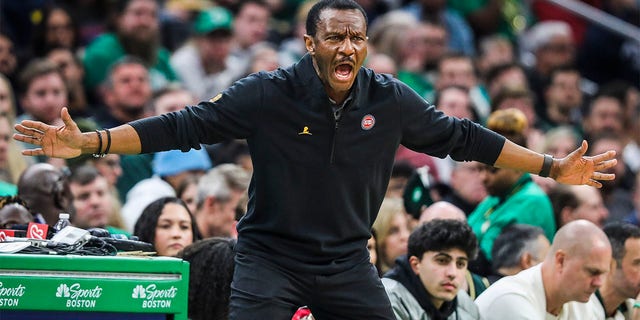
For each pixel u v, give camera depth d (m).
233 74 27.45
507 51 31.78
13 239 12.40
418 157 24.08
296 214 12.37
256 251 12.48
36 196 16.45
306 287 12.43
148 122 12.16
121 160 22.05
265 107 12.27
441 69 28.39
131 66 23.98
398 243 18.19
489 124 20.19
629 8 35.00
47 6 26.70
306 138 12.29
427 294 15.62
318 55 12.17
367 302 12.52
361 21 12.20
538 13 35.62
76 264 11.41
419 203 18.36
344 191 12.41
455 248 15.43
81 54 26.89
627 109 30.23
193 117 12.26
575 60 34.50
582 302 16.11
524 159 13.02
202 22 28.44
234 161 22.30
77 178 18.34
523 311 15.88
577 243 15.92
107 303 11.44
